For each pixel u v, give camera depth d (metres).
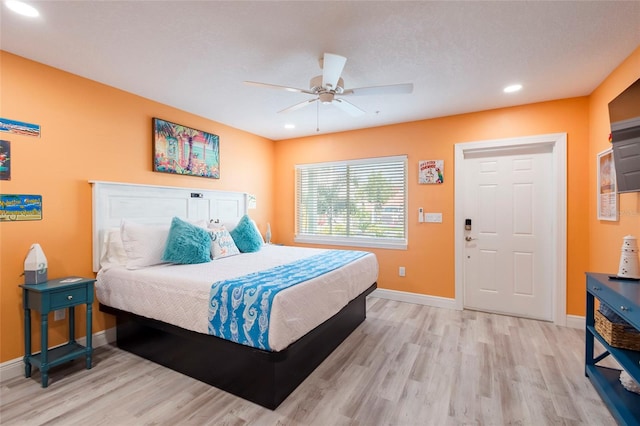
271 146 4.94
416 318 3.38
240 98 3.16
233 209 4.20
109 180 2.83
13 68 2.24
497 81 2.71
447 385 2.10
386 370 2.30
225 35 2.02
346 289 2.65
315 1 1.68
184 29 1.95
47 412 1.83
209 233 3.15
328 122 3.99
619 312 1.66
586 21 1.84
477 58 2.31
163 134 3.29
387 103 3.26
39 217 2.38
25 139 2.30
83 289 2.34
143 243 2.69
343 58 1.91
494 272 3.55
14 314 2.25
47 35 2.01
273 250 3.68
